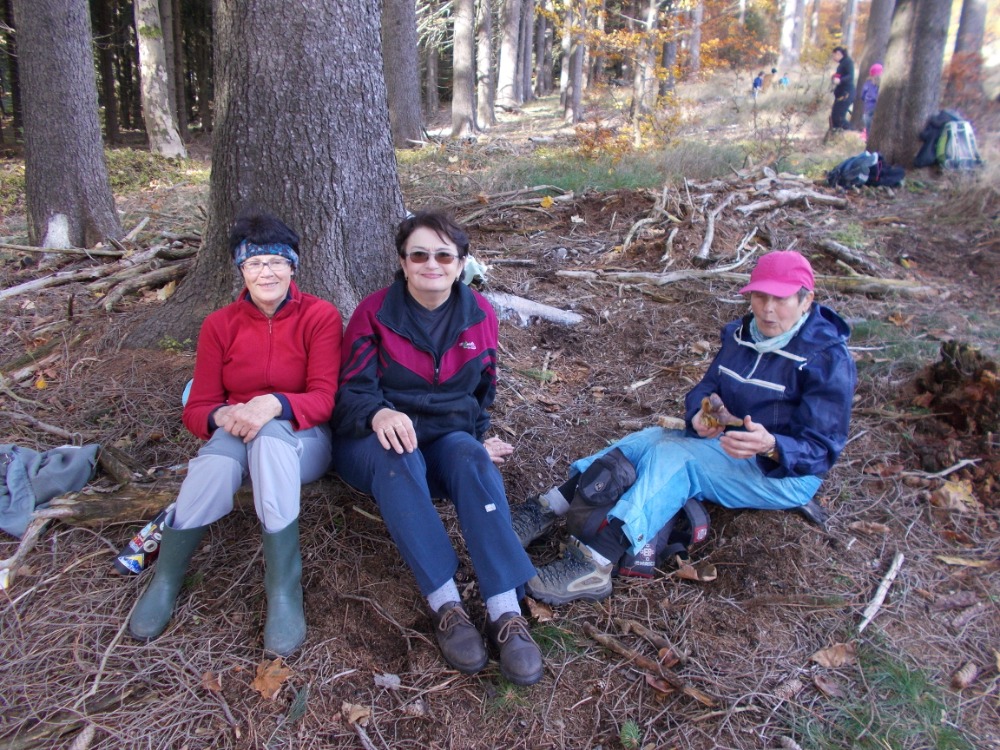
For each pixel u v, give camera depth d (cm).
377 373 256
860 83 1316
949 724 211
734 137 1130
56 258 560
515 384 378
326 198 350
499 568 222
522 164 810
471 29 1528
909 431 340
